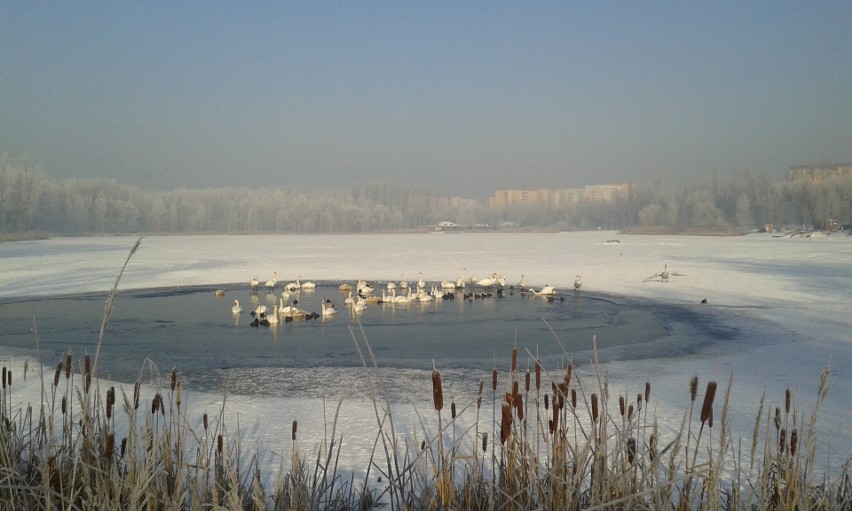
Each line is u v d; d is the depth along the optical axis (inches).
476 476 155.6
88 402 152.1
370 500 186.5
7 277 1248.8
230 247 2506.2
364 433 292.4
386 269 1440.7
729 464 233.6
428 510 143.3
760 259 1555.1
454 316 778.8
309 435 289.3
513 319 748.0
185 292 1062.4
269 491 206.4
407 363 492.4
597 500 140.6
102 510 135.3
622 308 820.6
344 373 449.4
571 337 617.0
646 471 147.4
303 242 3056.1
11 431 181.2
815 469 234.8
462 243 2790.4
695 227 3939.5
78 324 717.9
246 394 382.3
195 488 145.5
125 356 524.4
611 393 373.7
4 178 3309.5
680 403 345.1
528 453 153.9
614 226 5265.8
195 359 511.5
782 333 597.3
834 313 709.9
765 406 334.0
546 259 1651.1
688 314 743.1
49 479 140.6
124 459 160.9
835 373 427.2
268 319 708.7
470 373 447.5
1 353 540.7
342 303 925.2
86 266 1514.5
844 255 1670.8
